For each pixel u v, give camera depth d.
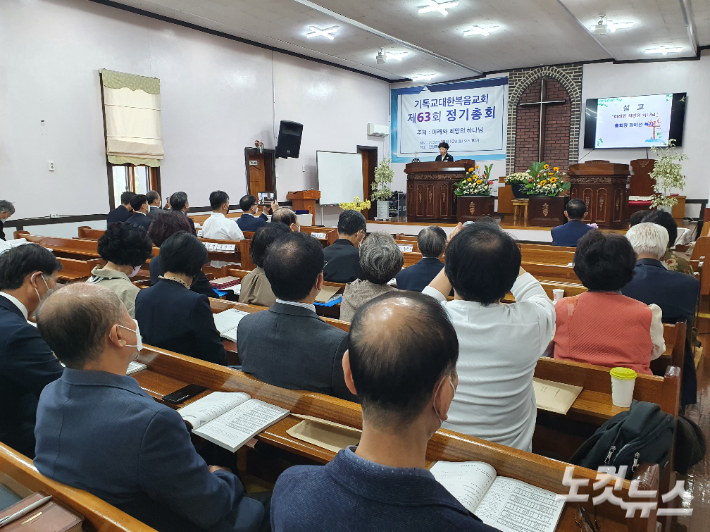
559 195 9.34
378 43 9.75
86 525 1.09
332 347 1.62
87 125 7.34
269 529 1.39
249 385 1.75
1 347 1.73
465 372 1.49
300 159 11.02
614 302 1.98
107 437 1.13
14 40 6.49
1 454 1.26
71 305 1.17
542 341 1.52
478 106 12.21
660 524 1.82
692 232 8.54
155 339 2.18
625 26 8.52
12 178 6.60
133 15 7.76
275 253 1.67
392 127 13.45
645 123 10.45
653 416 1.42
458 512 0.70
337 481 0.72
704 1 7.36
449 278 1.54
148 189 8.37
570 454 2.04
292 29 8.90
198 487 1.20
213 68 9.03
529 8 7.87
